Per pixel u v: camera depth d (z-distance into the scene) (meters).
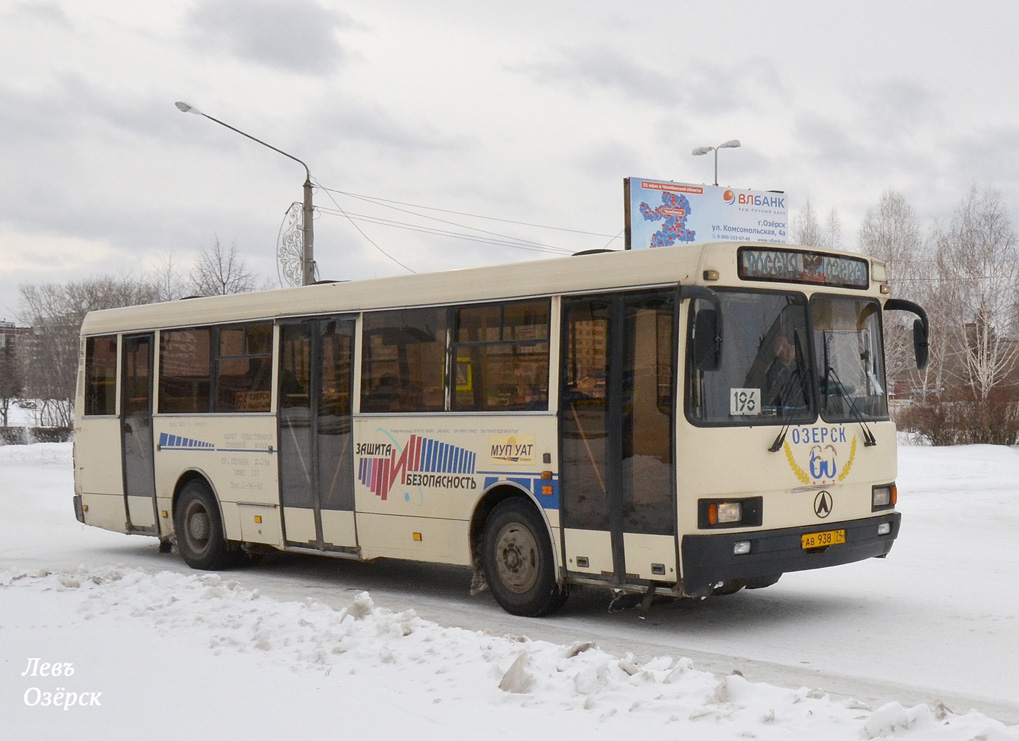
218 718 5.97
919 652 8.39
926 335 10.33
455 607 10.73
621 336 9.27
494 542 10.31
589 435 9.46
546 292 9.89
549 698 6.18
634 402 9.13
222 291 49.22
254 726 5.80
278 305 12.65
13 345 81.19
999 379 46.69
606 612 10.30
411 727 5.72
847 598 10.76
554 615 10.14
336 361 11.92
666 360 8.94
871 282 10.25
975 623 9.44
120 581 10.64
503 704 6.15
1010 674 7.67
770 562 8.97
